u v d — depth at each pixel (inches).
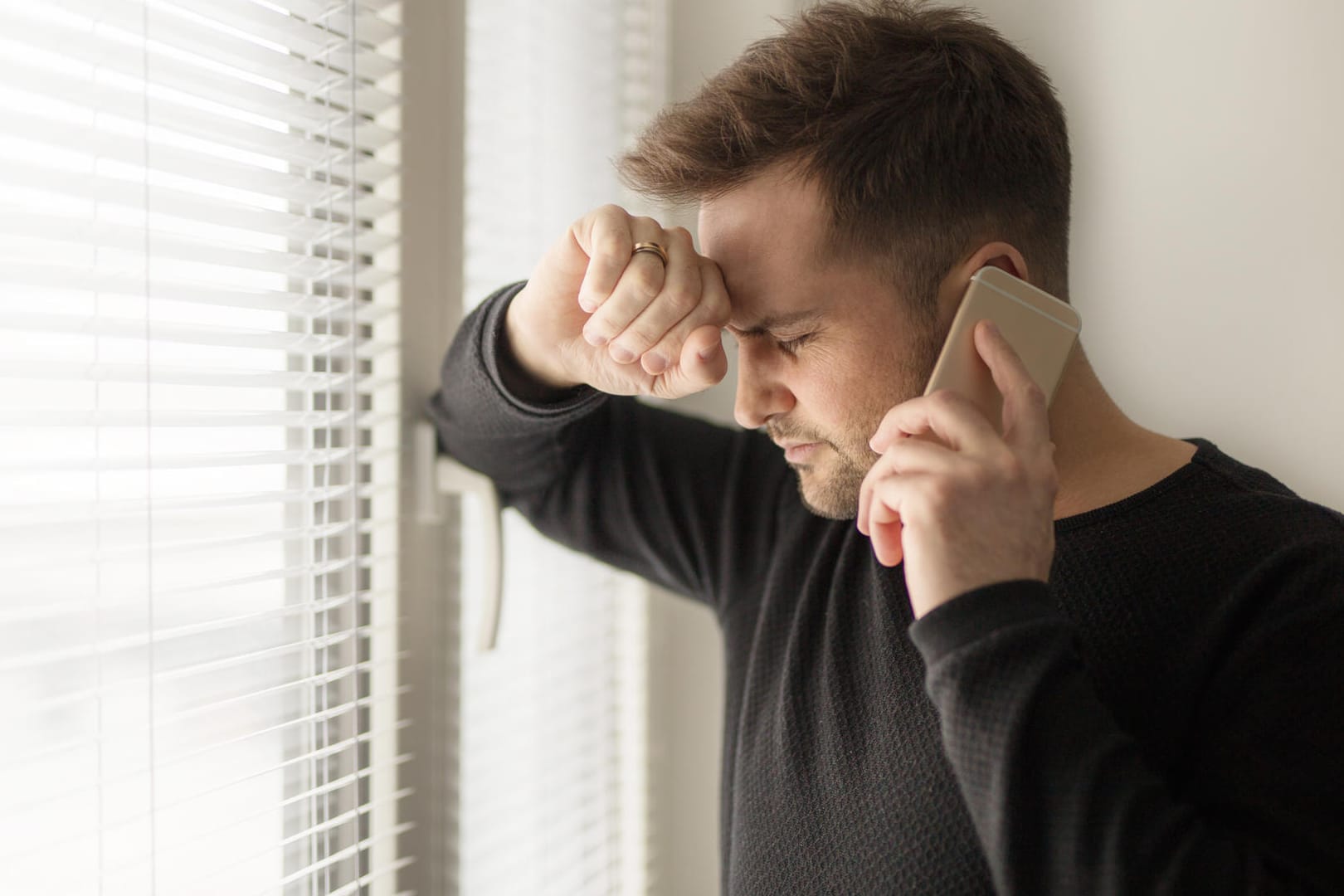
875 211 26.9
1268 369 46.1
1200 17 46.4
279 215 31.0
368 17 33.9
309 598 34.4
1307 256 45.1
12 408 25.0
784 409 29.5
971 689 19.4
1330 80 44.1
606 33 50.1
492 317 32.1
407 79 36.6
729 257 28.2
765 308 27.9
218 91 29.1
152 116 27.4
